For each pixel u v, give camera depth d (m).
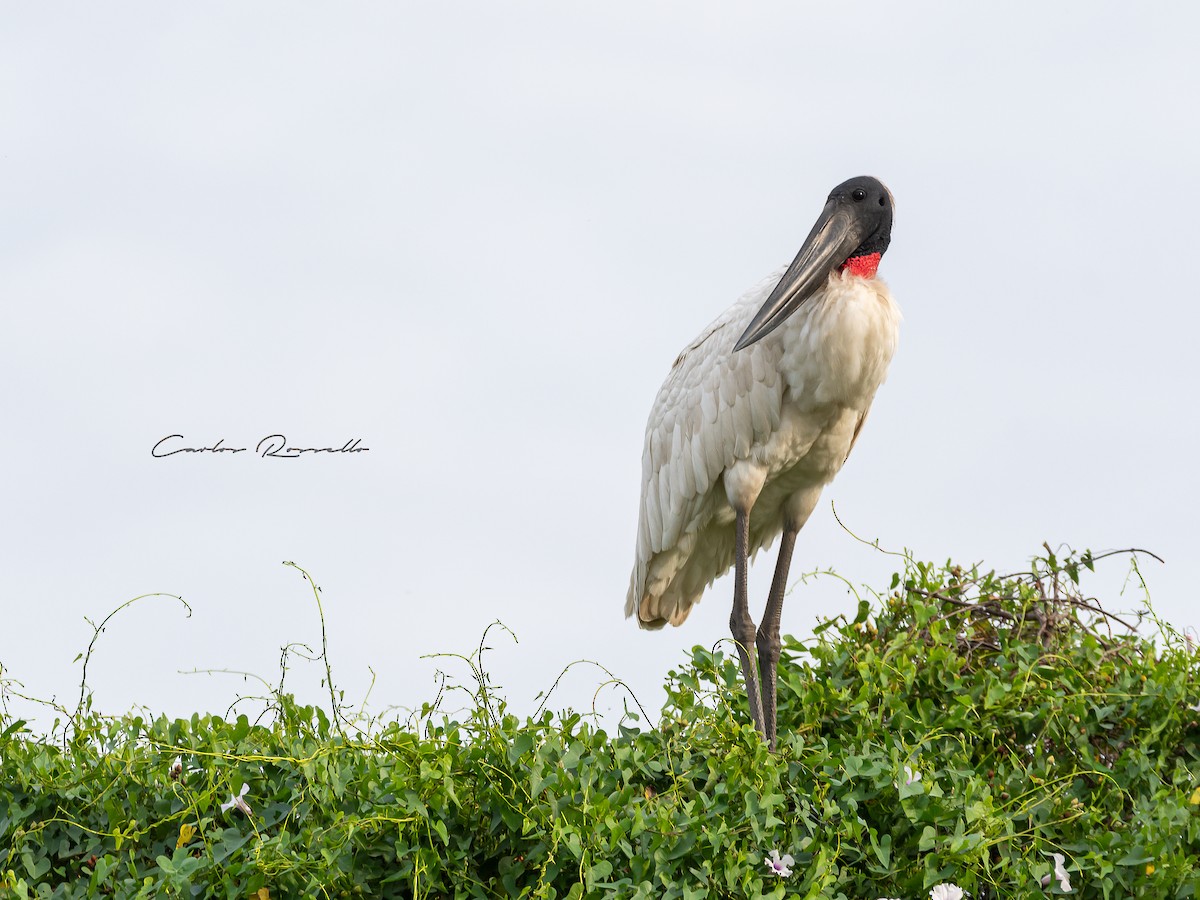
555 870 8.20
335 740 9.10
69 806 9.04
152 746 9.55
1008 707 10.52
